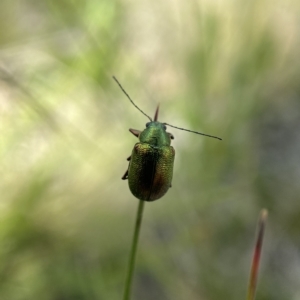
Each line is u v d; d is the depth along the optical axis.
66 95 0.11
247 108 0.11
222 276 0.10
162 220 0.10
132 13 0.11
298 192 0.11
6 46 0.11
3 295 0.10
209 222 0.11
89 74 0.11
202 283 0.10
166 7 0.12
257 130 0.12
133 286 0.11
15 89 0.10
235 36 0.11
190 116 0.11
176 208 0.10
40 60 0.11
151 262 0.10
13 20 0.11
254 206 0.11
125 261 0.10
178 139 0.11
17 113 0.10
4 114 0.10
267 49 0.11
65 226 0.10
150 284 0.11
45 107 0.10
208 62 0.11
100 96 0.11
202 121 0.11
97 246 0.10
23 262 0.10
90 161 0.10
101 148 0.10
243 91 0.11
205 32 0.11
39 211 0.10
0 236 0.10
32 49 0.11
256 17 0.11
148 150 0.09
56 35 0.11
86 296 0.10
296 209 0.11
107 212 0.10
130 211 0.10
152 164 0.08
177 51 0.11
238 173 0.11
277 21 0.12
